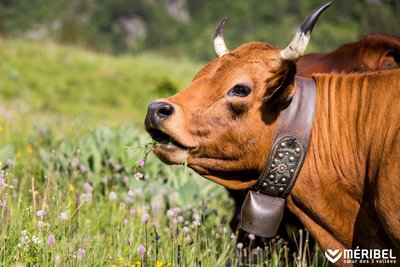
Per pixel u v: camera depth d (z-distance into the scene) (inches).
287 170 194.4
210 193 320.2
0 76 1109.1
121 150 324.8
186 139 192.1
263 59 193.0
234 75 192.4
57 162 307.3
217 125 193.2
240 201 252.7
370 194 187.6
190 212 279.6
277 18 7485.2
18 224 221.0
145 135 342.6
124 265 209.9
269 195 198.8
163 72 1295.5
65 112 949.2
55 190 265.7
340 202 194.9
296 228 231.9
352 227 194.5
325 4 185.0
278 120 194.1
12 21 7554.1
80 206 253.0
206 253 225.0
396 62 269.3
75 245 214.8
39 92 1071.0
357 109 194.9
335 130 195.5
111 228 245.4
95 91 1138.7
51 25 7696.9
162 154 194.4
